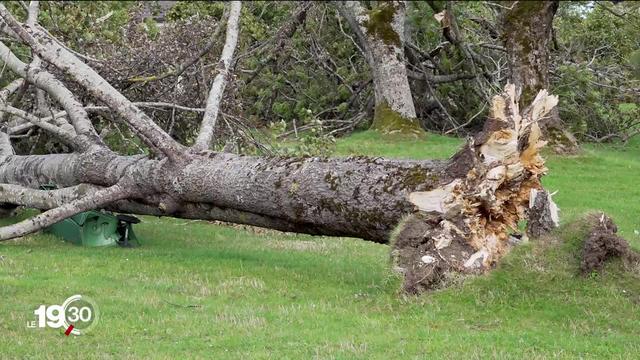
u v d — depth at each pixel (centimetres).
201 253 1368
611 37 2959
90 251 1355
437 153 2489
